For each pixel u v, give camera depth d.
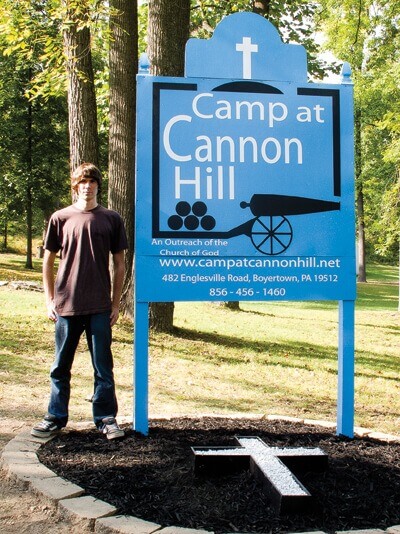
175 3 10.72
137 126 5.00
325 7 20.92
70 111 11.68
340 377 5.13
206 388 8.12
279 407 7.25
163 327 12.22
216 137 5.08
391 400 8.15
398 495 3.90
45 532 3.40
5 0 11.13
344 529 3.45
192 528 3.38
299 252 5.15
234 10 14.90
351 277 5.20
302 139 5.18
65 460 4.28
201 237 5.04
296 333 15.09
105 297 4.81
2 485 3.95
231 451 4.18
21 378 7.73
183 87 5.05
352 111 5.24
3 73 28.95
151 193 5.00
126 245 4.95
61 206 34.44
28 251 30.36
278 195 5.13
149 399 7.18
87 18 10.74
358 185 29.88
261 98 5.14
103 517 3.46
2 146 30.11
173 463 4.25
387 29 21.14
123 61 11.14
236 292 5.07
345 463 4.39
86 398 6.95
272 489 3.69
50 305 4.90
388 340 15.30
